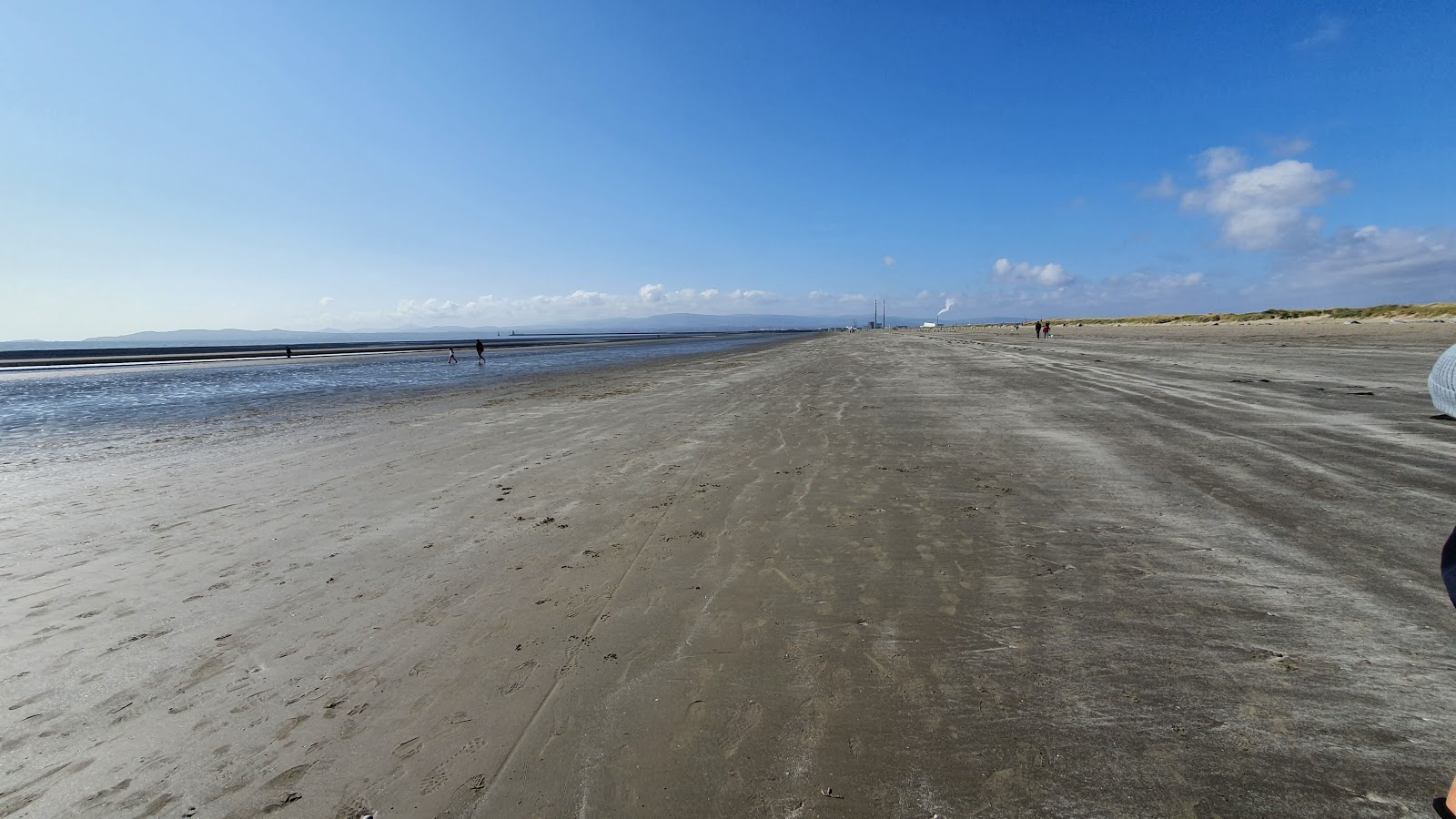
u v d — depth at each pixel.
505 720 2.49
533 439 9.08
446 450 8.47
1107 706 2.37
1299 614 2.98
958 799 1.97
